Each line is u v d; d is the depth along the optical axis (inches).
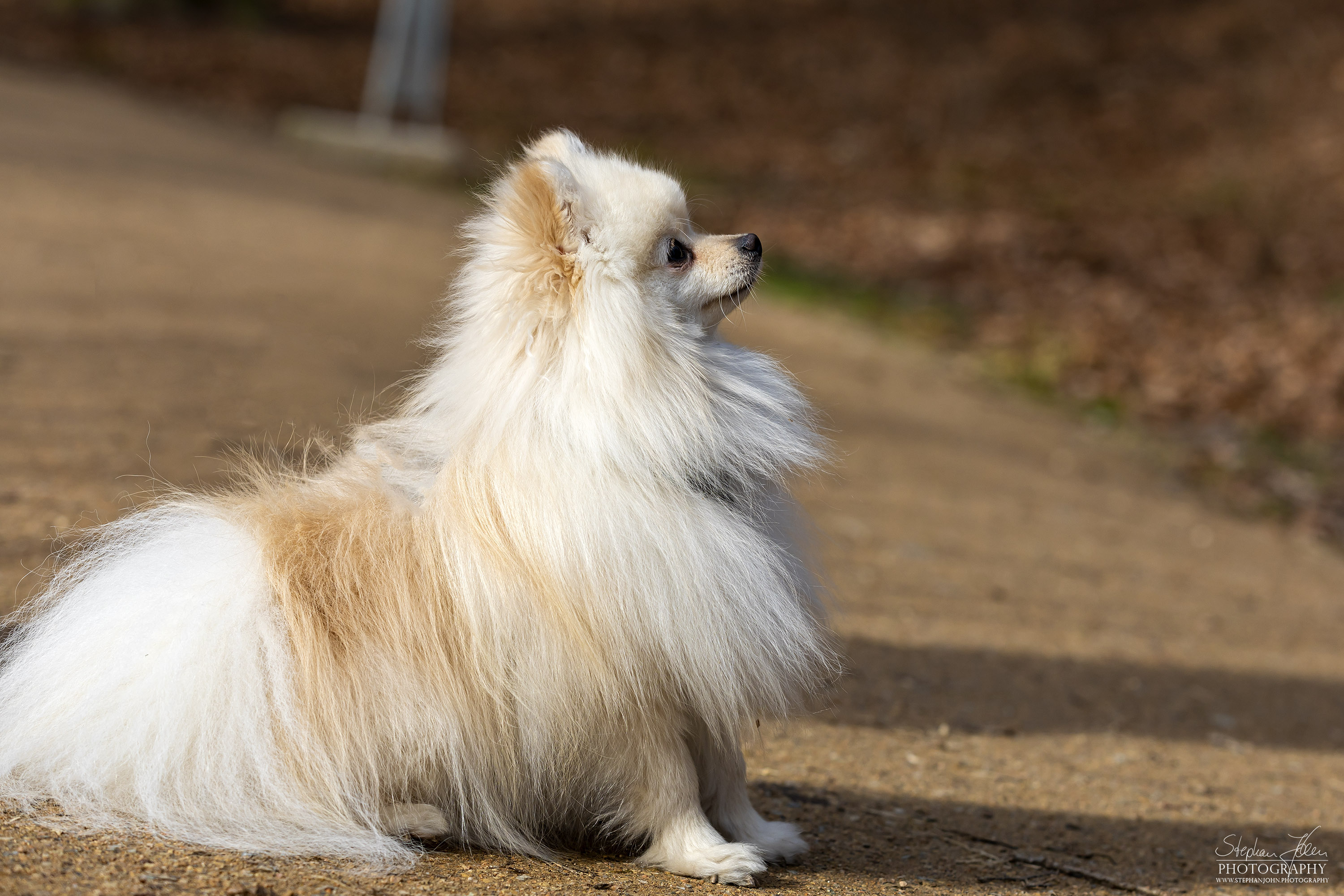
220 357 388.8
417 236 698.8
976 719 252.5
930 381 598.9
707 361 167.9
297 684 149.6
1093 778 228.7
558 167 162.4
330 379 383.6
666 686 154.7
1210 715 277.4
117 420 310.2
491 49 1269.7
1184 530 447.2
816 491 401.1
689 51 1306.6
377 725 150.5
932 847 183.3
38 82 946.1
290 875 136.8
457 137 1002.7
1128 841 197.0
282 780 147.6
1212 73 1238.9
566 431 153.7
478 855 155.8
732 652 155.9
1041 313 735.7
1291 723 279.9
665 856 159.0
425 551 155.0
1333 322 722.2
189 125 917.8
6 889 120.8
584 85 1198.9
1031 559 377.7
